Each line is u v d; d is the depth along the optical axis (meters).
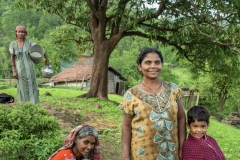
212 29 11.27
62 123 8.13
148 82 3.23
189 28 10.91
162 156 3.11
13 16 65.19
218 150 3.45
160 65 3.23
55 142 4.75
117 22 13.42
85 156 3.23
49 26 61.62
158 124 3.08
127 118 3.27
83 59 54.81
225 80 23.09
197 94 27.88
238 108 32.28
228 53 12.91
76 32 16.52
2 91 17.64
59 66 44.47
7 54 50.41
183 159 3.36
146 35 13.57
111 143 6.95
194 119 3.35
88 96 13.54
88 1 12.52
